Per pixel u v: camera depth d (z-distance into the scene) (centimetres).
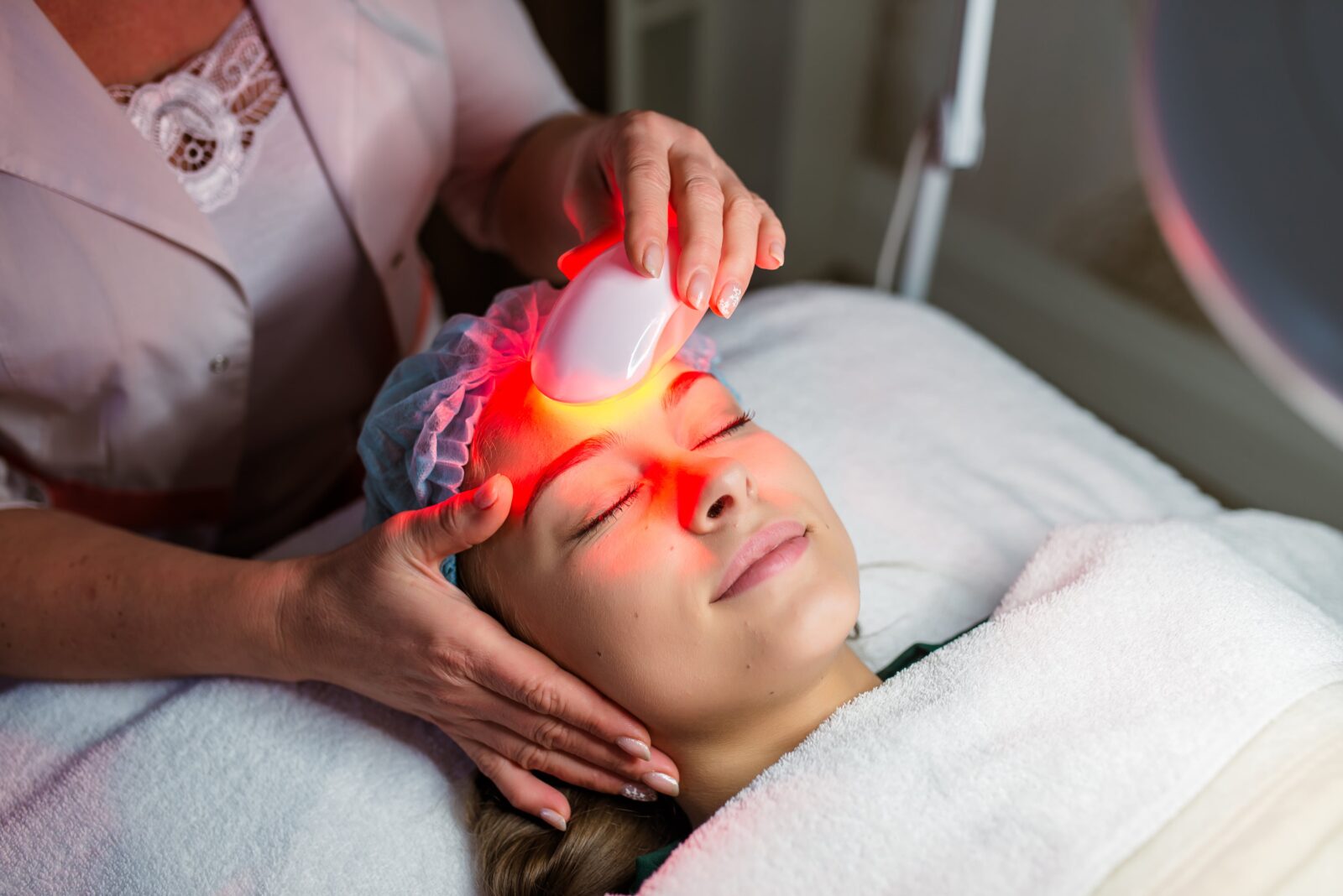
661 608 69
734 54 194
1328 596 94
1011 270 185
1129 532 85
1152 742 68
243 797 82
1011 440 112
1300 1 34
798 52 182
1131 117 157
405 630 72
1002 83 175
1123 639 75
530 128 108
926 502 104
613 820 78
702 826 70
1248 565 83
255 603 79
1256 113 36
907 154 195
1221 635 74
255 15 87
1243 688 71
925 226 115
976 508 104
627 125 77
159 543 85
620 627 69
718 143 208
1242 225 36
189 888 78
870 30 187
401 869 80
